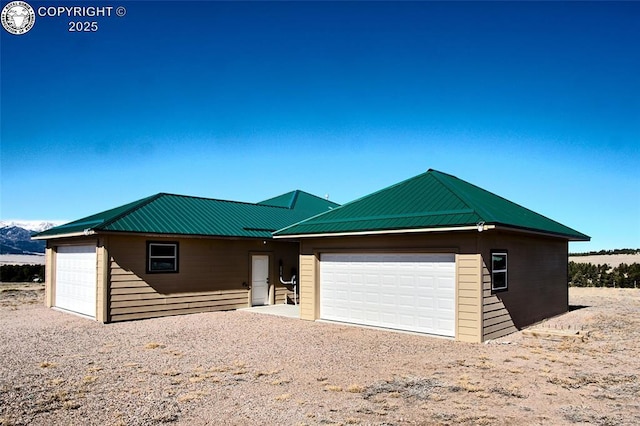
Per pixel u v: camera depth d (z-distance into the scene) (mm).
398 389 7379
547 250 15914
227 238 16797
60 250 17734
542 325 14234
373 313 13172
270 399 6828
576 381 7871
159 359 9367
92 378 7875
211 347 10570
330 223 14258
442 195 13258
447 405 6625
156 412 6246
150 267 15203
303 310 14781
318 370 8555
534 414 6266
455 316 11469
